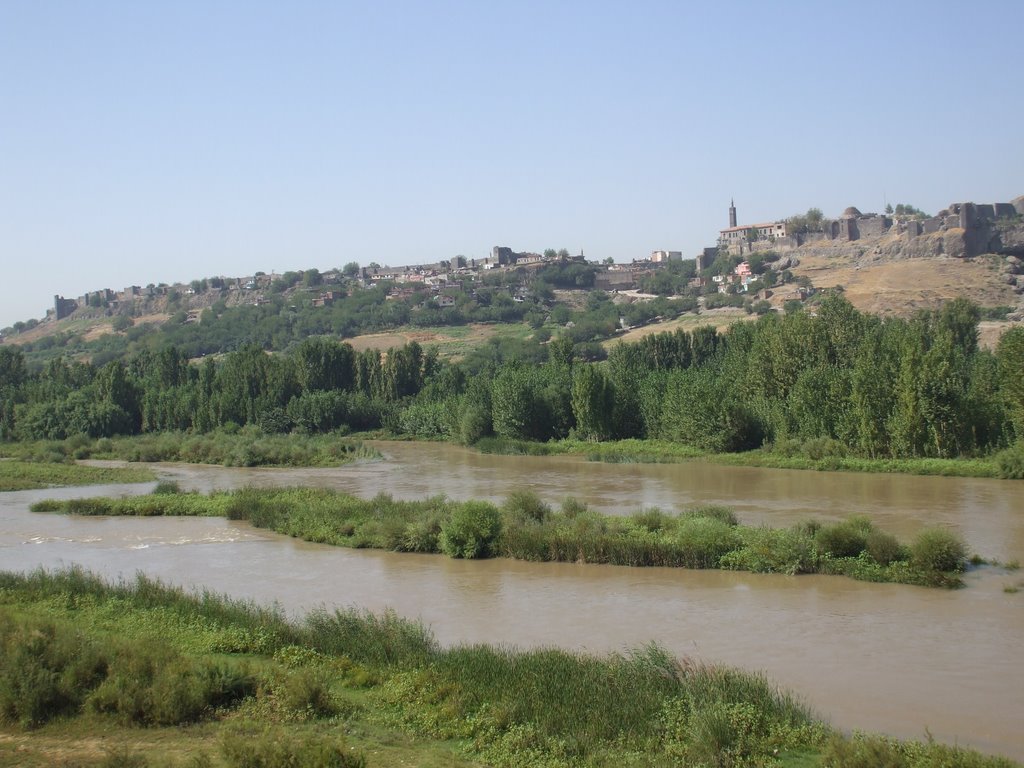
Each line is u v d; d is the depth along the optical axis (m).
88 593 35.62
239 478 86.56
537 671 25.84
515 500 53.84
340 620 30.77
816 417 92.12
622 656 28.52
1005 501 61.03
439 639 32.06
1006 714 24.92
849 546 42.81
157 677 24.61
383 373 150.62
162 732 22.61
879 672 28.23
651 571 42.84
